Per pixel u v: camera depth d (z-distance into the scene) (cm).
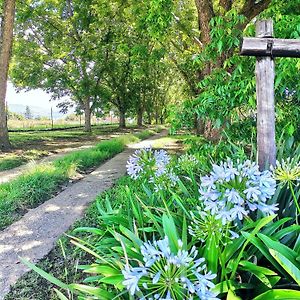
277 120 317
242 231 158
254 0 603
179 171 307
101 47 1806
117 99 2644
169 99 3186
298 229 172
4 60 1109
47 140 1538
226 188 157
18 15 1516
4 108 1138
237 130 366
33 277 290
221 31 339
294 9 361
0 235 383
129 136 1518
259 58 211
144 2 771
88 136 1862
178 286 126
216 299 125
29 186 547
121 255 191
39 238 373
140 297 139
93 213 434
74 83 2014
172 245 158
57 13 1827
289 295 132
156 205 255
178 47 1145
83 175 725
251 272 153
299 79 297
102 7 1419
